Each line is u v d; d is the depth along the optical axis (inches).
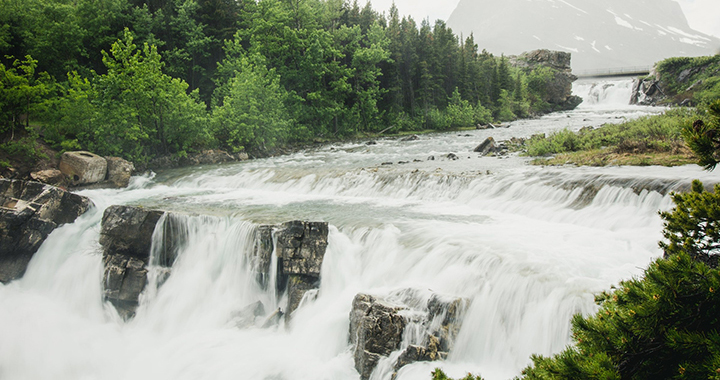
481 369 399.5
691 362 181.2
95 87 1225.4
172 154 1331.2
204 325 570.3
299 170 1109.1
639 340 201.8
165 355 509.7
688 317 190.5
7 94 1032.2
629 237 532.4
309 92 2139.5
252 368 455.2
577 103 4276.6
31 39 1542.8
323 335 479.8
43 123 1146.0
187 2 1962.4
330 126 2214.6
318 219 687.1
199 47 1934.1
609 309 218.4
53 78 1318.9
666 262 200.4
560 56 4493.1
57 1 1785.2
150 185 1091.3
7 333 553.3
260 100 1571.1
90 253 655.1
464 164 1028.5
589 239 539.5
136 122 1245.1
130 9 1934.1
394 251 566.3
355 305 444.1
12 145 1018.7
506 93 3526.1
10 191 703.7
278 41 1995.6
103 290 617.0
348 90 2237.9
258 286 596.1
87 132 1178.6
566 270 450.0
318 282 554.3
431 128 2743.6
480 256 497.7
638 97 3745.1
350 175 963.3
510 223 633.0
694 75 3245.6
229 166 1280.8
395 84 2608.3
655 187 593.3
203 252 641.6
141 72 1240.2
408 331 410.3
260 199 877.8
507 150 1259.8
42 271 666.2
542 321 402.0
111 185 1046.4
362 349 410.6
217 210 765.3
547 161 944.9
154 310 607.8
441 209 736.3
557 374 203.6
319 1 2593.5
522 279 439.8
